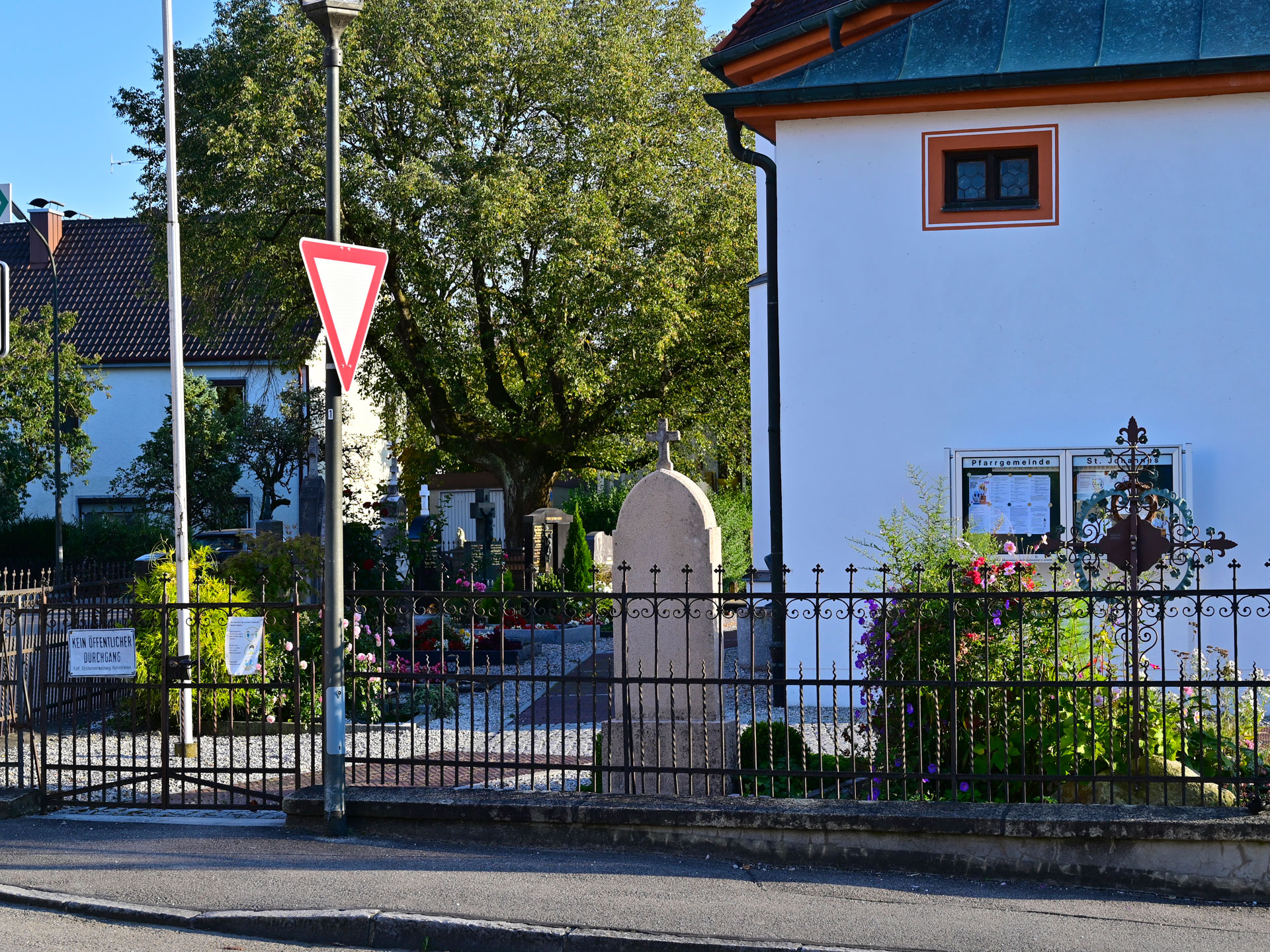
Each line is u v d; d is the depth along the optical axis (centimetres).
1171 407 1495
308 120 2839
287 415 4188
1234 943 709
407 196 2748
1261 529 1467
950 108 1533
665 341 2997
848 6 1784
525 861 860
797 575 1588
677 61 3288
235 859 866
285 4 2853
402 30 2908
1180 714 870
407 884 805
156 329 4794
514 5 3020
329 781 927
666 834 877
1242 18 1497
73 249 5203
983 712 940
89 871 847
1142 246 1502
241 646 1032
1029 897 793
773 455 1702
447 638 1991
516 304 3189
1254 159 1475
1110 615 947
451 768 1154
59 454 3650
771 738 915
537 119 3134
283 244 2962
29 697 1331
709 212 3152
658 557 1052
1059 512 1517
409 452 4422
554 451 3538
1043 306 1526
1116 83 1478
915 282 1557
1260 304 1476
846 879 827
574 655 2123
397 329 3139
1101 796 902
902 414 1561
